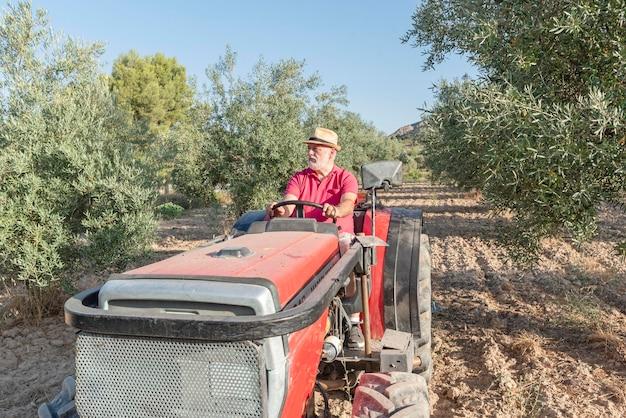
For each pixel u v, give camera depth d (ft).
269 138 33.94
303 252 9.21
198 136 35.63
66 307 7.69
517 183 13.29
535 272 28.89
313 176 14.01
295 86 36.55
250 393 7.12
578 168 12.68
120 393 7.48
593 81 12.98
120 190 20.59
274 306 7.34
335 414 12.92
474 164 15.96
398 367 10.22
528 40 13.52
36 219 20.03
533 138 12.44
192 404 7.28
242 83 35.50
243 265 8.29
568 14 12.11
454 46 17.47
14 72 22.20
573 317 20.35
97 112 23.79
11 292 24.62
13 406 14.48
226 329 6.89
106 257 20.33
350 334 11.41
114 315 7.27
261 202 33.96
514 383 14.76
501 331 19.53
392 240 13.35
